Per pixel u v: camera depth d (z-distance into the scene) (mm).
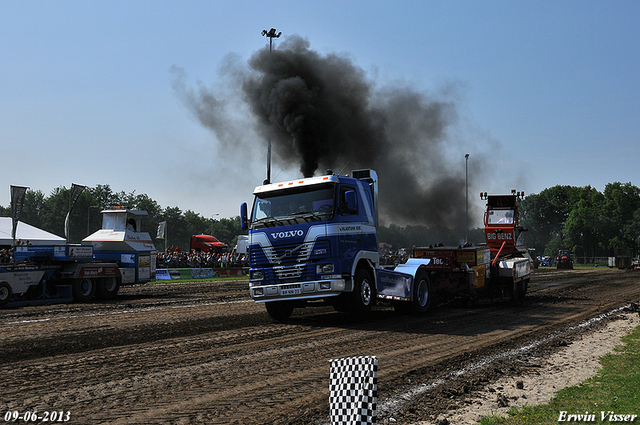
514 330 11727
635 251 103188
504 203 20875
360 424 3443
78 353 8828
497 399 6258
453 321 13109
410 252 16703
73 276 17844
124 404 5941
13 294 16562
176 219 132375
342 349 9242
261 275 12664
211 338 10352
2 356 8570
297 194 12648
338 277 12000
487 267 17203
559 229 120312
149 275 21219
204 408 5809
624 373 7535
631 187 107312
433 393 6535
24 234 32719
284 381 6973
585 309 15859
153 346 9469
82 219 107500
